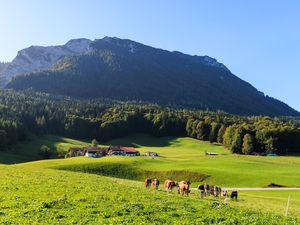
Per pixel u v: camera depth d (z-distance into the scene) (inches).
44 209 1250.6
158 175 4382.4
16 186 1775.3
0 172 2427.4
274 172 4365.2
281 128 7805.1
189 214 1284.4
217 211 1384.1
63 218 1144.8
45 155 7126.0
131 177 4375.0
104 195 1599.4
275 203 2187.5
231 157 5846.5
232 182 3976.4
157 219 1176.2
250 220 1240.2
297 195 3110.2
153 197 1646.2
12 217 1130.7
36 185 1843.0
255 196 2664.9
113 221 1112.8
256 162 5162.4
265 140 7716.5
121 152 6855.3
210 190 2162.9
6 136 7288.4
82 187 1852.9
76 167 4507.9
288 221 1288.1
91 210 1262.3
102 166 4586.6
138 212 1267.2
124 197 1563.7
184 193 2202.3
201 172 4286.4
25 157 6939.0
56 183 1959.9
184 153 7701.8
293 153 7677.2
